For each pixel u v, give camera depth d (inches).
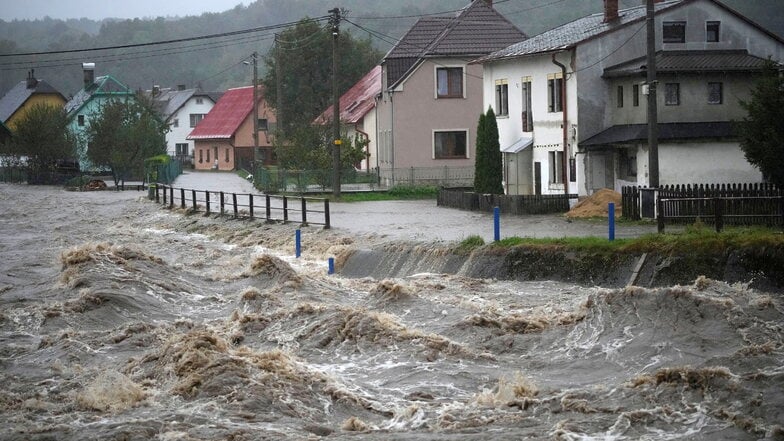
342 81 3767.2
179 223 1860.2
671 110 1587.1
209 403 640.4
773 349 661.9
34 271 1316.4
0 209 2348.7
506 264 1061.8
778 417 562.3
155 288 1051.3
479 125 1806.1
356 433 587.2
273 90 3735.2
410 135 2426.2
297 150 2484.0
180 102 4896.7
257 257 1157.7
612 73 1648.6
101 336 871.7
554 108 1772.9
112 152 3070.9
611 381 660.1
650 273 942.4
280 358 729.6
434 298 951.6
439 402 644.7
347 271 1235.2
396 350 772.6
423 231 1360.7
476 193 1728.6
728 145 1536.7
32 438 584.1
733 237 924.6
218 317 951.6
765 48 1692.9
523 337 792.9
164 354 736.3
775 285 876.0
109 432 589.0
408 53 2541.8
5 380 734.5
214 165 4205.2
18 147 3486.7
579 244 1021.8
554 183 1790.1
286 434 579.8
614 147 1644.9
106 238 1728.6
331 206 1915.6
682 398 602.5
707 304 753.0
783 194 1155.9
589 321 793.6
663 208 1135.0
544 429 575.2
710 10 1669.5
